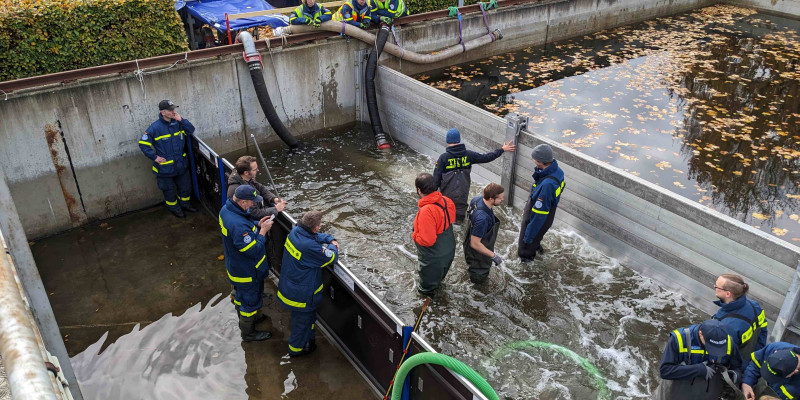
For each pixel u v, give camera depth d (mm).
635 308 6039
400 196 8320
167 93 8383
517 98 11484
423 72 12562
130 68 7941
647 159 9164
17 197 7340
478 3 13008
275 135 10023
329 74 10219
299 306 5102
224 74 8930
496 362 5344
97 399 5012
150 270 6898
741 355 4359
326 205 8039
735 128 10328
